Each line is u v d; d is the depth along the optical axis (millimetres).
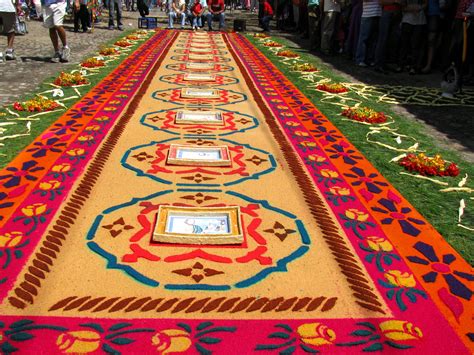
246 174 4109
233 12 29828
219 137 5078
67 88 6980
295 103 6773
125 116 5676
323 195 3768
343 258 2898
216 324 2295
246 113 6113
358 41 10453
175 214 3256
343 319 2375
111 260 2773
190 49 12172
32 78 7547
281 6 18797
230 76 8672
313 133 5375
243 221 3295
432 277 2750
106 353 2086
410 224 3357
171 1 18328
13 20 8734
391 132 5586
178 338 2191
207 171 4137
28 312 2312
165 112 5969
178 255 2861
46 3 8648
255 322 2324
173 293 2516
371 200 3719
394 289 2627
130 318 2309
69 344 2125
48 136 4785
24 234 2980
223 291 2551
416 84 8617
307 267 2799
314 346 2184
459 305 2516
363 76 9227
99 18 18844
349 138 5250
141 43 12781
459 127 6078
